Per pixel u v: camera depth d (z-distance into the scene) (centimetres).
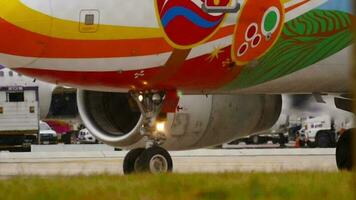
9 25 5550
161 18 5684
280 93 6438
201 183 4175
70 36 5612
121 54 5694
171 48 5731
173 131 6456
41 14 5569
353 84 3020
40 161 10381
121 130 6638
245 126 6756
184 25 5722
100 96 6631
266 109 6819
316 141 17062
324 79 6294
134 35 5672
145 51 5706
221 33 5781
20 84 14050
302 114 15238
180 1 5709
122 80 5828
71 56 5647
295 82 6262
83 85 5862
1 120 14025
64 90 14475
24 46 5575
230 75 5981
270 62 5988
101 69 5716
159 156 6034
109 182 4334
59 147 15700
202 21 5731
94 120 6600
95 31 5634
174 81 5938
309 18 5981
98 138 6519
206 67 5856
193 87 6078
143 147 6375
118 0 5656
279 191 3888
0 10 5575
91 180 4478
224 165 8831
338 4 6050
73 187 4084
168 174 4762
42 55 5619
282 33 5928
